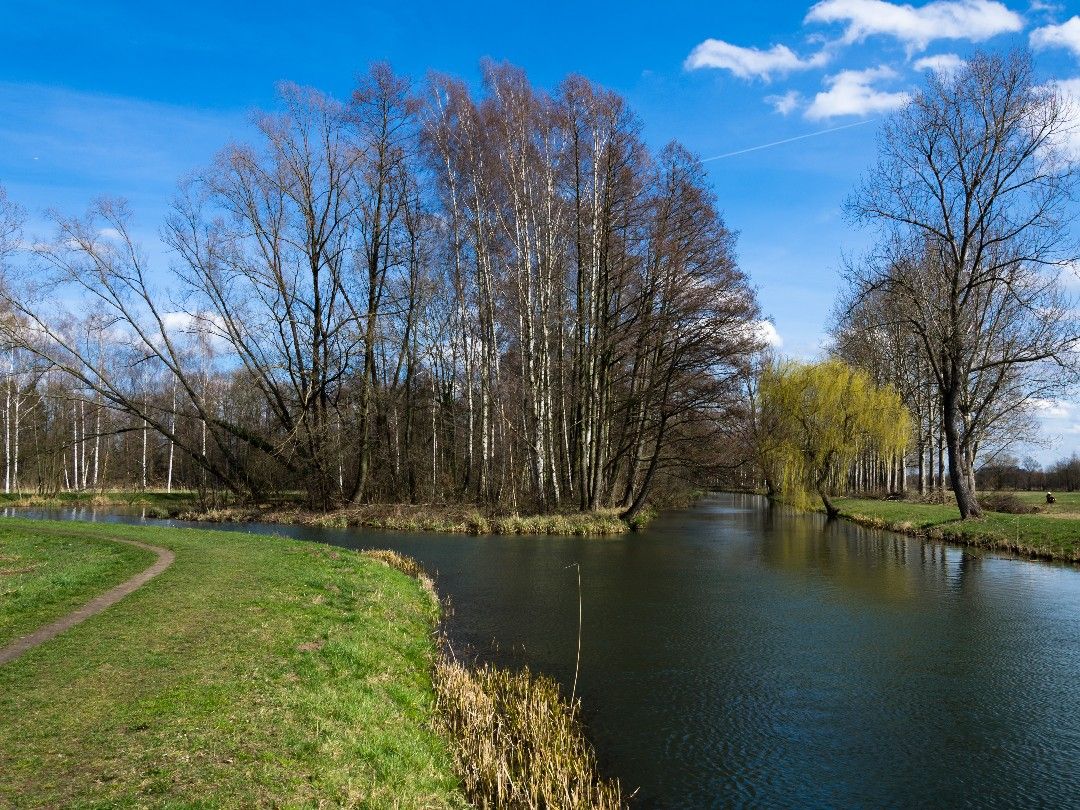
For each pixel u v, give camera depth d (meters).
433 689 8.79
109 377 38.41
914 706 8.95
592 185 29.23
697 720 8.48
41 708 5.82
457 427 37.66
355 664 8.32
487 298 31.73
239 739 5.58
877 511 35.16
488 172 29.48
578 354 30.50
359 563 15.34
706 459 35.31
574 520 28.39
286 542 18.42
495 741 7.48
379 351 35.91
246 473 36.56
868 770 7.27
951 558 21.23
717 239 27.75
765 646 11.53
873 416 36.81
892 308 32.09
